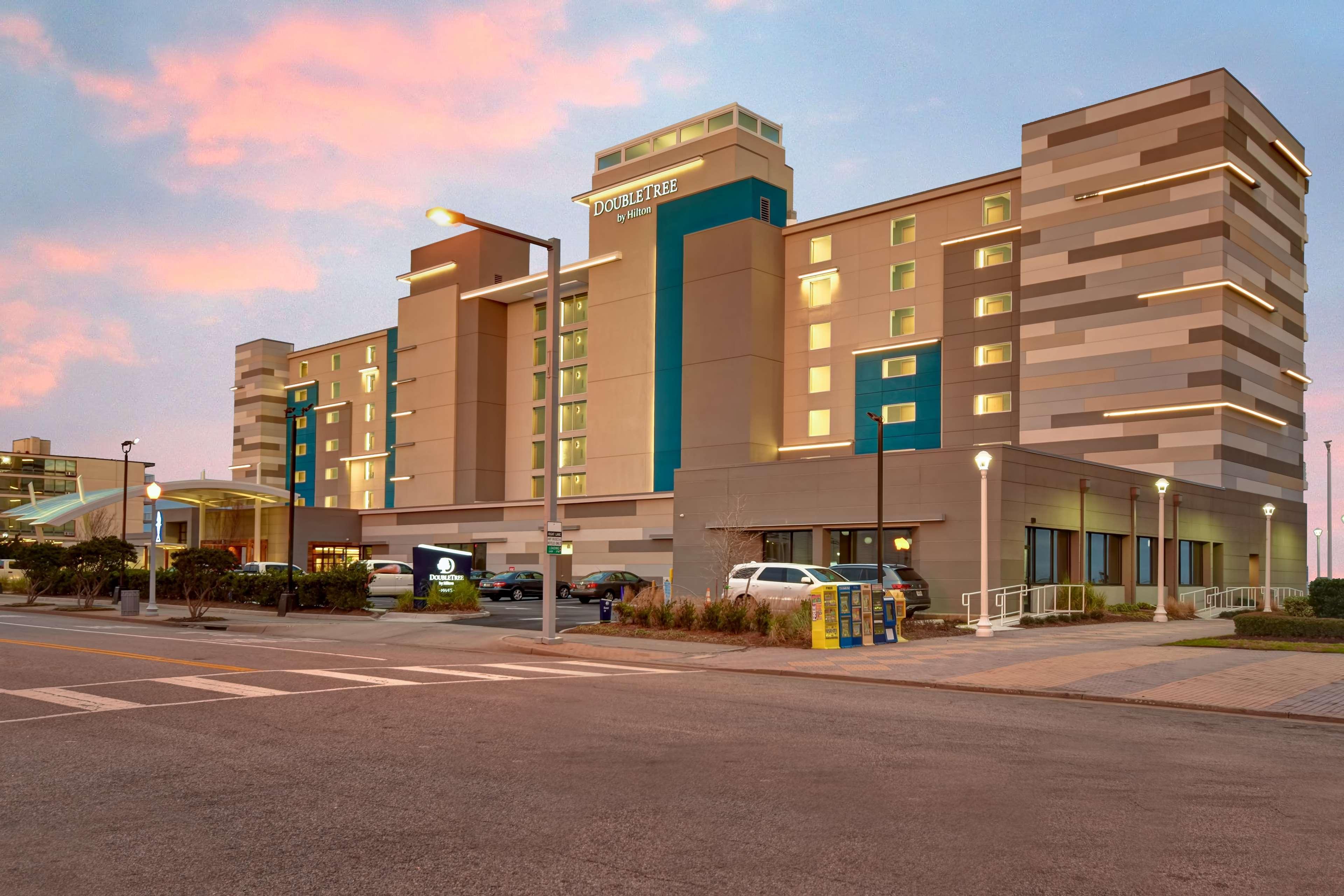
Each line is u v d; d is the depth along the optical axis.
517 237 23.30
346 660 18.80
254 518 75.12
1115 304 50.41
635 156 69.25
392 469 87.38
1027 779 8.70
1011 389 53.72
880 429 30.44
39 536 63.12
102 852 6.34
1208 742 11.02
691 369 62.56
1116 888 5.73
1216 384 47.25
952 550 35.62
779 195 64.19
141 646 21.55
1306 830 7.07
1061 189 52.66
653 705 13.07
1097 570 39.72
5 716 11.77
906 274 58.25
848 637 22.62
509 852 6.34
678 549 45.78
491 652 22.23
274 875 5.88
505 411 78.94
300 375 102.06
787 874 5.93
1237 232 48.88
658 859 6.20
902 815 7.36
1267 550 39.28
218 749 9.73
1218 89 48.59
